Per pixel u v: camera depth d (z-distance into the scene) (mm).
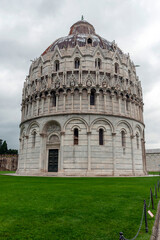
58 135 48469
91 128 46969
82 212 12797
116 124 49000
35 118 51562
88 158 45156
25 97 59688
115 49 59656
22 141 56344
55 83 50812
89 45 53688
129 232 9742
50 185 25516
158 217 12758
